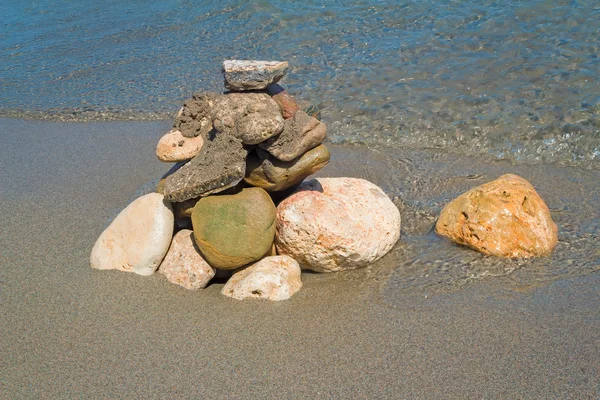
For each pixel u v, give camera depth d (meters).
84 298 2.32
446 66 3.38
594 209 2.56
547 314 2.21
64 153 3.08
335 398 2.06
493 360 2.11
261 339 2.19
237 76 2.31
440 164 2.85
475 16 3.78
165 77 3.66
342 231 2.33
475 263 2.38
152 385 2.10
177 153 2.36
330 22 4.05
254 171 2.34
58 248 2.50
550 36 3.46
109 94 3.52
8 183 2.88
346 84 3.35
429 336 2.18
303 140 2.29
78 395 2.08
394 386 2.07
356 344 2.17
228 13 4.48
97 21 4.75
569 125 2.95
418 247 2.44
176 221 2.44
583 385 2.05
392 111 3.15
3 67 4.04
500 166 2.83
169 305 2.29
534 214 2.41
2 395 2.09
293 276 2.33
